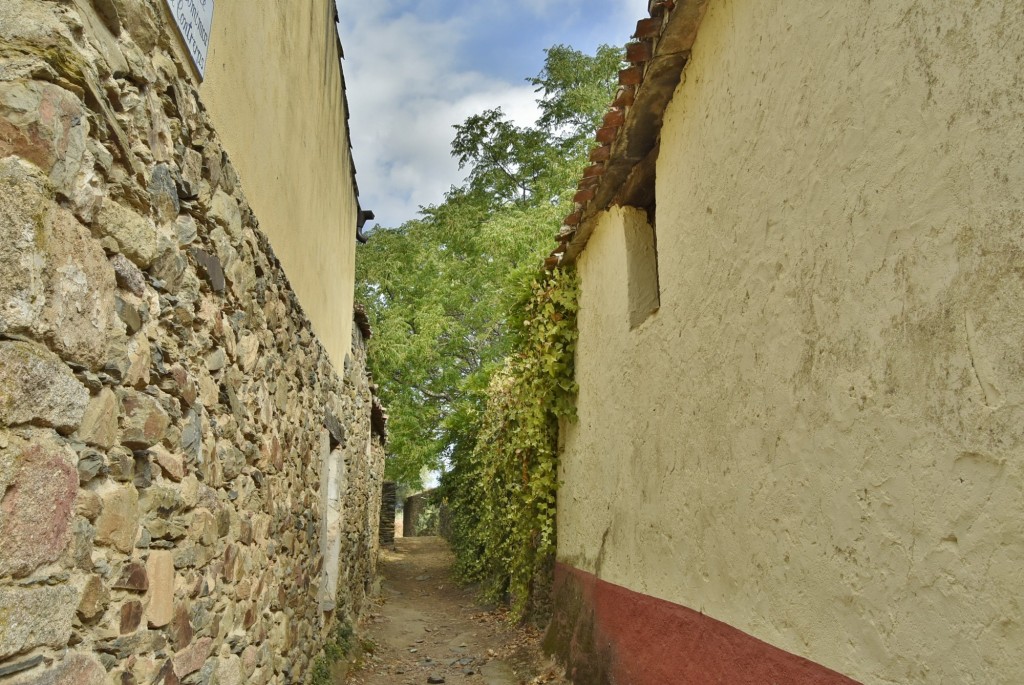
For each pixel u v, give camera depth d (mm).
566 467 7074
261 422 3947
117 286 2148
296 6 4801
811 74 2771
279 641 4496
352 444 8758
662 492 4398
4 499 1502
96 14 2047
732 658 3328
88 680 1921
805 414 2775
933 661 2045
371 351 18672
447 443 15945
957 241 1984
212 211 2982
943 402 2027
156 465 2426
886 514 2273
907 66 2207
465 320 18391
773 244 3064
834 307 2592
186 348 2725
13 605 1539
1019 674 1742
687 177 4109
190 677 2773
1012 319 1788
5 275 1514
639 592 4758
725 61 3590
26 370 1581
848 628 2457
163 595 2475
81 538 1883
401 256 20766
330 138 6598
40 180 1653
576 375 6793
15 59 1671
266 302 4051
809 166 2785
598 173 5316
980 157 1903
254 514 3826
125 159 2152
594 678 5535
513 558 9195
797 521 2811
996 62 1850
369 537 11617
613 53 19094
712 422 3666
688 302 4055
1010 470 1788
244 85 3537
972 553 1906
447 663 7820
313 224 5719
